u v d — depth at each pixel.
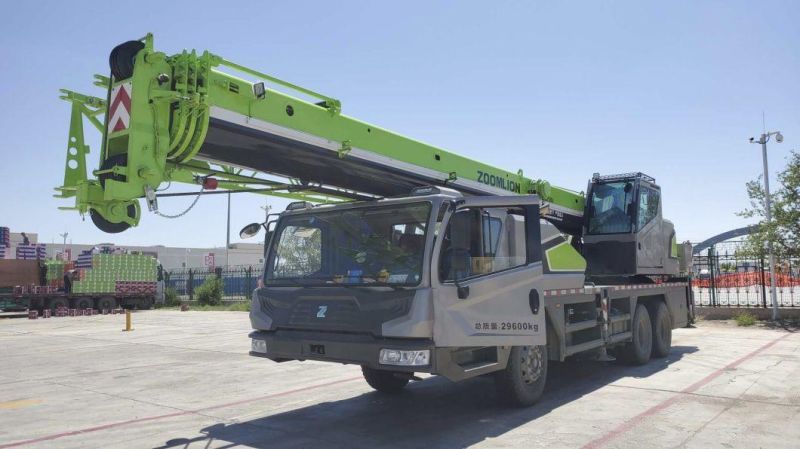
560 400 7.53
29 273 33.69
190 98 5.40
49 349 15.28
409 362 5.49
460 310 5.97
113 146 5.54
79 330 21.41
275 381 9.61
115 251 39.03
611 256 10.88
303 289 6.41
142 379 10.19
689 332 15.49
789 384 8.33
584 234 11.24
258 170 6.48
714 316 18.45
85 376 10.66
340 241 6.51
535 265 7.04
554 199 10.62
